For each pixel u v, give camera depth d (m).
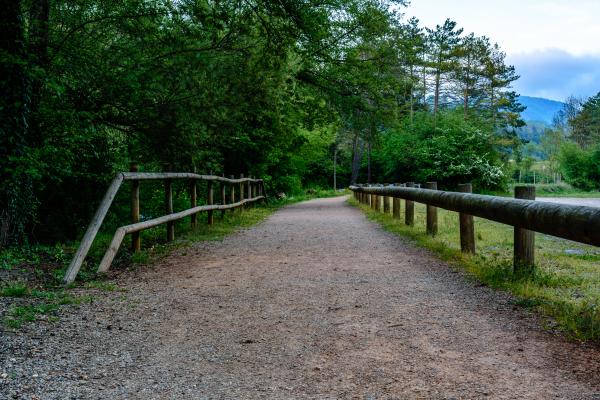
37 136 9.03
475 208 6.55
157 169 13.35
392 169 45.22
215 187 19.94
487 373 3.17
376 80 22.52
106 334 4.03
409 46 22.83
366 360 3.45
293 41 11.27
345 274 6.35
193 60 9.87
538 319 4.25
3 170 7.82
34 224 9.38
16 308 4.58
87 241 6.41
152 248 8.74
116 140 11.77
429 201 9.14
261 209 19.72
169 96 10.32
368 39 21.67
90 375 3.21
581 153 57.62
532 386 2.95
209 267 7.02
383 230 11.20
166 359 3.51
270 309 4.79
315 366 3.36
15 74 8.00
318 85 22.25
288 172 31.64
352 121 22.91
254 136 22.19
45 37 9.19
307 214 17.20
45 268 6.77
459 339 3.82
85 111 9.35
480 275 5.93
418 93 66.88
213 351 3.67
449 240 9.05
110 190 7.09
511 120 69.38
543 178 95.44
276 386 3.05
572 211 4.15
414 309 4.67
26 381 3.07
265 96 12.28
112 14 9.66
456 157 39.44
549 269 6.32
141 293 5.46
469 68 65.44
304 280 6.04
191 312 4.71
